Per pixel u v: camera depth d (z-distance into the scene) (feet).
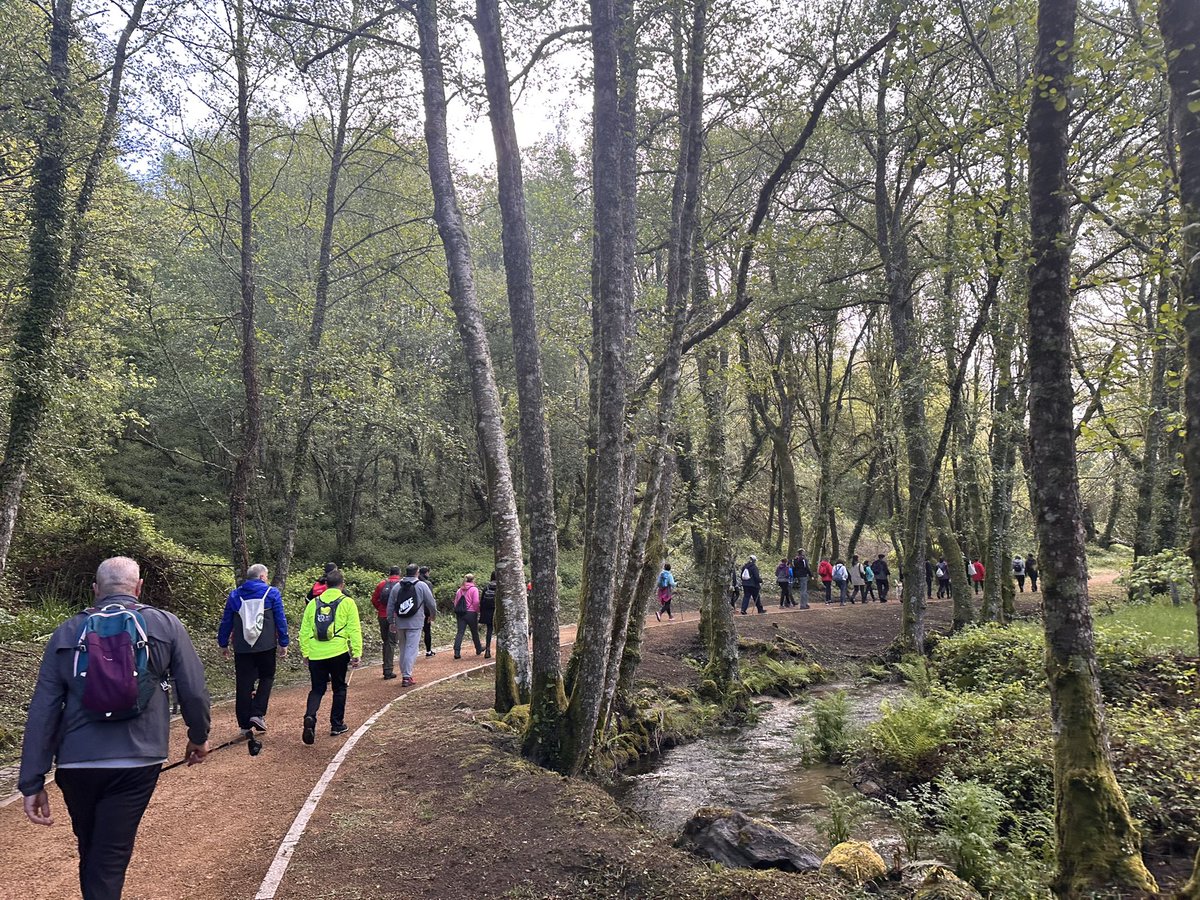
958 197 26.03
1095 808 15.83
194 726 11.93
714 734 38.70
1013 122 22.18
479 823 18.53
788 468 97.66
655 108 40.01
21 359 35.65
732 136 65.05
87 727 10.82
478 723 27.73
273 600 25.55
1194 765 22.17
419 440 82.89
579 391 67.15
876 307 71.82
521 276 27.63
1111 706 29.12
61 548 45.83
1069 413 17.15
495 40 28.22
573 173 60.85
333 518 93.45
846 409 117.91
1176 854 19.52
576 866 16.38
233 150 64.08
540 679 25.09
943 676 42.32
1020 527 90.74
